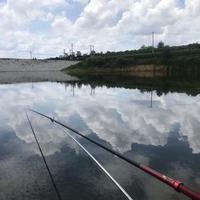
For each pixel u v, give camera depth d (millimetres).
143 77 67375
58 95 33031
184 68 86812
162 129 15961
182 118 18766
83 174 9570
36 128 15758
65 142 13016
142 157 11445
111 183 8898
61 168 10109
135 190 8445
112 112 21219
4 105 25438
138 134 14953
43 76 82312
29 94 34562
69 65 139875
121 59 106250
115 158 10922
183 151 12164
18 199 8125
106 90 37750
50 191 8516
